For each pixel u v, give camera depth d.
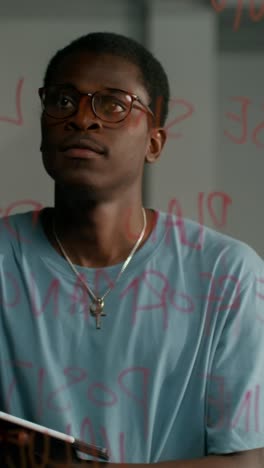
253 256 1.28
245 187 3.20
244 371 1.20
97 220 1.22
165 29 3.16
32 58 3.18
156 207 3.14
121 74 1.21
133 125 1.20
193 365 1.19
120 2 3.18
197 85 3.15
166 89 1.33
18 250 1.25
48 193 3.16
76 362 1.18
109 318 1.20
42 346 1.17
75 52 1.23
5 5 3.15
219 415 1.19
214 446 1.18
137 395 1.17
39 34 3.18
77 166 1.17
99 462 1.11
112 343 1.18
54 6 3.16
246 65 3.23
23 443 1.01
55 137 1.18
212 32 3.15
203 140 3.13
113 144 1.18
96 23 3.20
